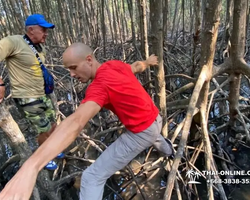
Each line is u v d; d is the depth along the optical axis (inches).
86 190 85.7
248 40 306.8
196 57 222.5
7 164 150.2
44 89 130.0
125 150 82.6
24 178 42.3
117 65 74.5
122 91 70.3
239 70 128.4
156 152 160.2
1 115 87.2
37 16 116.3
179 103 153.7
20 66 118.3
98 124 201.8
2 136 207.5
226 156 153.6
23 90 123.3
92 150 172.6
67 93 264.5
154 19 99.9
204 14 101.9
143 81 215.2
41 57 126.2
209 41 104.7
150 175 146.2
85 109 58.6
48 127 134.0
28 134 199.0
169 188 79.4
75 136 52.9
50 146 47.9
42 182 113.7
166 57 222.2
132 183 144.6
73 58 72.0
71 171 153.6
